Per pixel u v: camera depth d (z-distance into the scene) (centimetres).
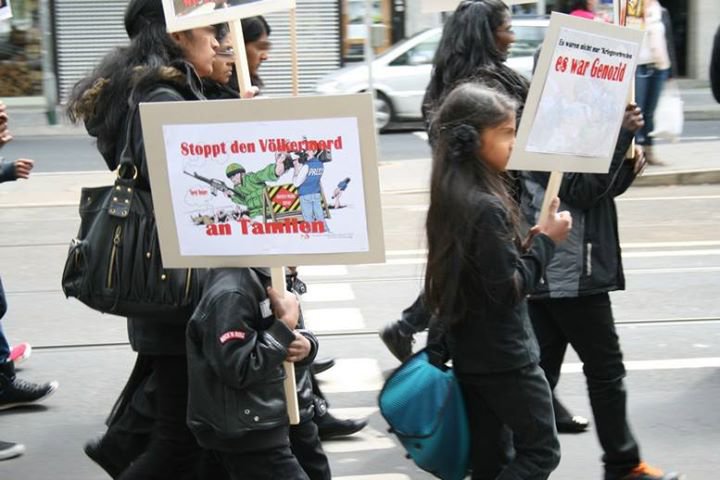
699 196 1230
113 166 399
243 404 341
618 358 462
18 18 2188
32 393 604
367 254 332
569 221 378
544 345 475
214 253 342
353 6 2147
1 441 546
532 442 374
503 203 359
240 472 354
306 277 896
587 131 376
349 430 558
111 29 2186
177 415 397
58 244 1029
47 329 762
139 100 378
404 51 1820
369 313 788
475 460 395
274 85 2064
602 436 466
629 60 379
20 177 590
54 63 2194
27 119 2098
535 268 366
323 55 2144
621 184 443
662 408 589
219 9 374
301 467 389
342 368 670
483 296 362
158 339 389
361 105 320
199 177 337
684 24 2419
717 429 559
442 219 362
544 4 1991
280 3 375
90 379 658
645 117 1317
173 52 391
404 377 389
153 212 376
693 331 735
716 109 1994
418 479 504
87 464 530
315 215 331
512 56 1714
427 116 524
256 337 341
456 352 379
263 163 331
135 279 372
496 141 361
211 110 330
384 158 1532
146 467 400
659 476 465
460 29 515
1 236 1065
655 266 916
